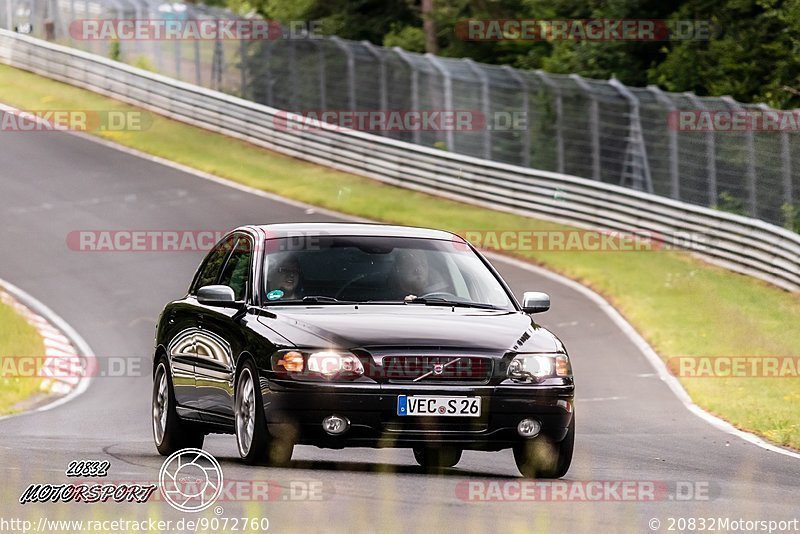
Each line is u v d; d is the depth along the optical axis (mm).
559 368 27609
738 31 132750
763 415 47750
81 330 75000
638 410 51656
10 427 40375
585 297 82438
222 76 146750
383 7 173500
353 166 122250
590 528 21469
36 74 151375
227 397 28594
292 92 139625
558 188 105750
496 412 26750
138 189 112438
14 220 101500
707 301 80625
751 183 93188
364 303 28875
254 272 29422
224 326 28891
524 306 30062
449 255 30688
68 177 115188
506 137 119375
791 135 89750
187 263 91375
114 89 143750
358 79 132375
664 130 103062
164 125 135875
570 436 27781
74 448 32000
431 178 115688
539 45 153500
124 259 92000
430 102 125375
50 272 88375
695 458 35469
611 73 141000
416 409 26406
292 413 26281
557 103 114500
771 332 72688
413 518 21375
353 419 26281
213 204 108500
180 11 150750
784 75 127000
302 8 171375
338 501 22844
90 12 156500
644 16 141375
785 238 85562
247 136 132250
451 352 26812
